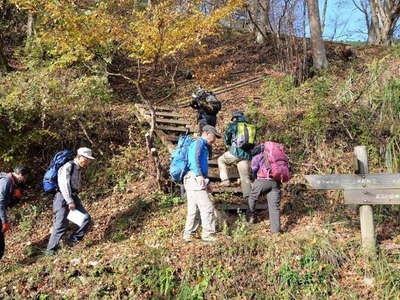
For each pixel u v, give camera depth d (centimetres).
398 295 476
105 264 527
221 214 629
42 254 615
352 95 898
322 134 801
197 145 561
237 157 674
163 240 584
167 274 509
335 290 495
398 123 771
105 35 637
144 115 936
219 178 732
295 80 1140
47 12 680
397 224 612
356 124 812
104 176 787
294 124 866
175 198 693
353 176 534
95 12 623
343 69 1218
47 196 760
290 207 671
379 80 898
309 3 1245
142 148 851
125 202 713
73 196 617
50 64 1034
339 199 666
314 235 554
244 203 666
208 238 556
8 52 1316
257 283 507
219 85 1297
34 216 714
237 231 573
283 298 492
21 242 663
